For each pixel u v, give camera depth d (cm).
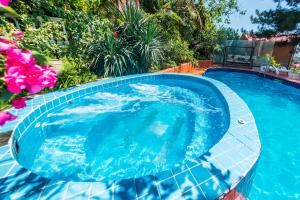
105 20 728
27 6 583
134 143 342
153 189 164
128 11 732
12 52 71
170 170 187
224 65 1276
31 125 337
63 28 661
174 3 1075
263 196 251
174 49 903
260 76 929
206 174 182
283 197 250
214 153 215
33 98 417
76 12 686
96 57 647
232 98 422
